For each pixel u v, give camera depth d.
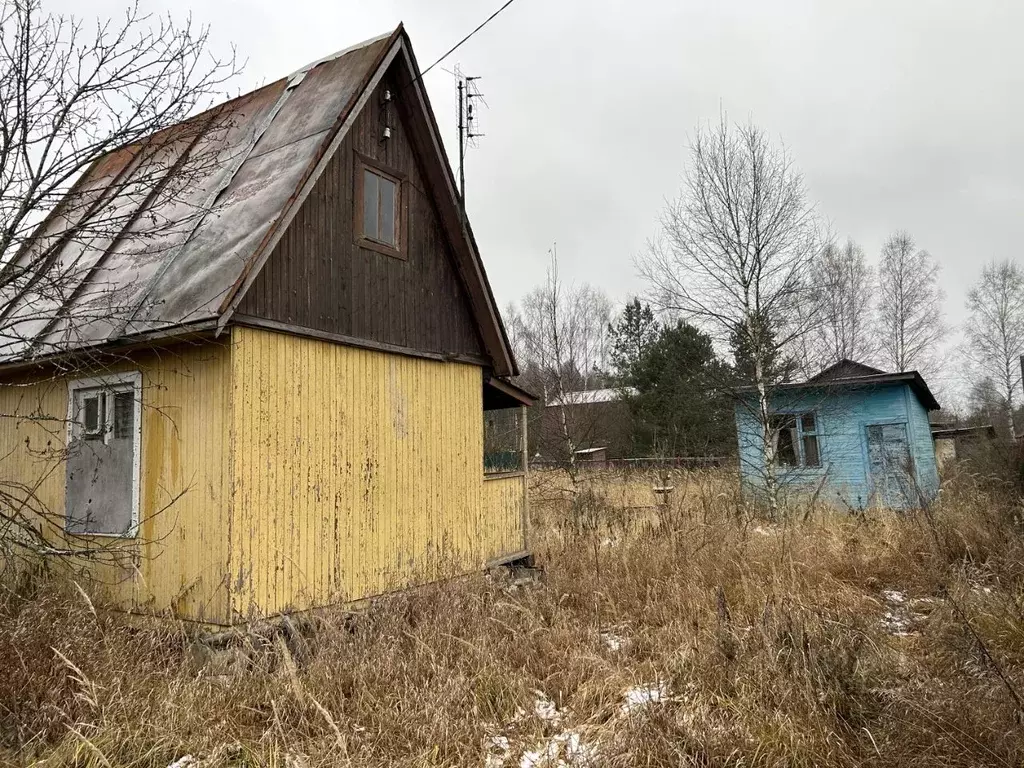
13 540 6.16
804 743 4.29
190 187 8.34
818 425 17.91
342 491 7.32
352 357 7.67
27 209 5.82
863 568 8.95
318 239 7.35
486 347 10.06
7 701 4.66
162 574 6.54
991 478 13.48
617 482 18.98
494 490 9.89
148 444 6.86
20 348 7.77
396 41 8.30
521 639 6.46
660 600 7.89
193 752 4.43
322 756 4.36
